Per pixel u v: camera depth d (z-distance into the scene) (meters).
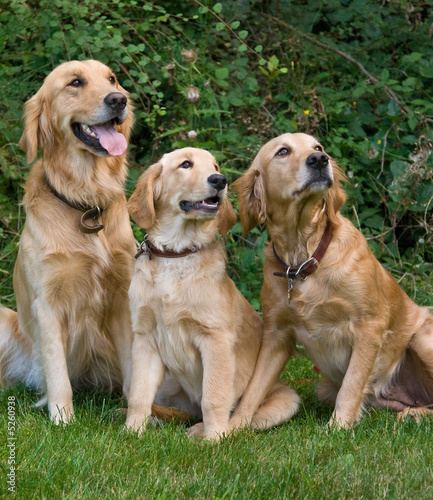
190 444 4.30
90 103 5.12
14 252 7.78
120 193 5.48
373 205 8.97
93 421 4.80
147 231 5.14
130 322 5.45
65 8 7.79
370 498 3.58
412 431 4.72
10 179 8.05
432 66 9.12
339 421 4.86
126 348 5.49
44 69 8.23
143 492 3.55
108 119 5.13
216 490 3.61
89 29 8.26
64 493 3.51
